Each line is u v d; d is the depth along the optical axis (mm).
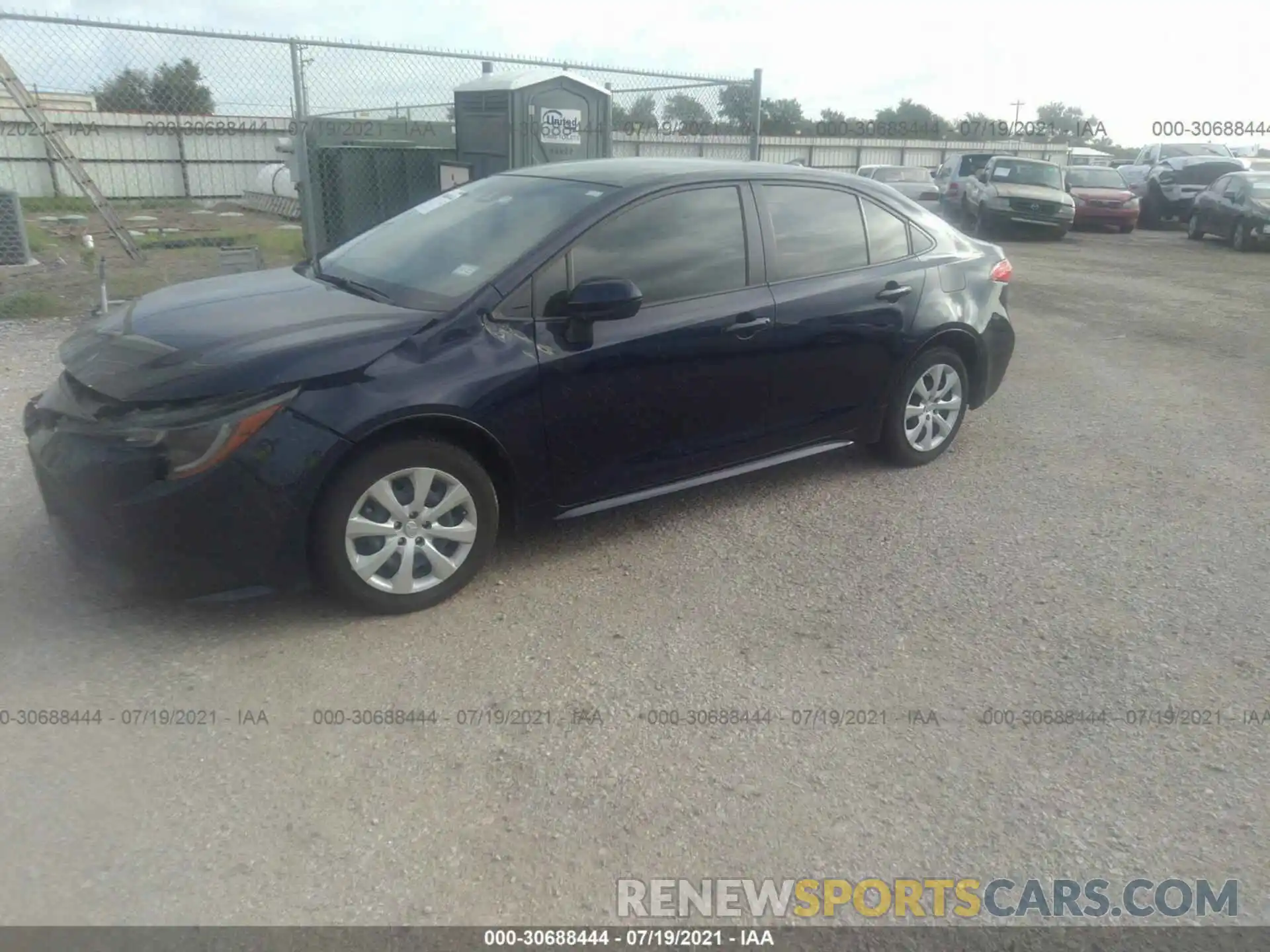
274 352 3688
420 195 11492
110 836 2797
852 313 5227
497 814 2938
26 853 2721
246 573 3680
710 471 4945
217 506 3551
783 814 2979
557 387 4211
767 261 4953
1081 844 2904
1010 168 21797
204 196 18641
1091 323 10953
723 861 2793
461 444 4105
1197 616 4258
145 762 3102
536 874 2725
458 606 4137
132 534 3543
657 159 5289
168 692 3461
